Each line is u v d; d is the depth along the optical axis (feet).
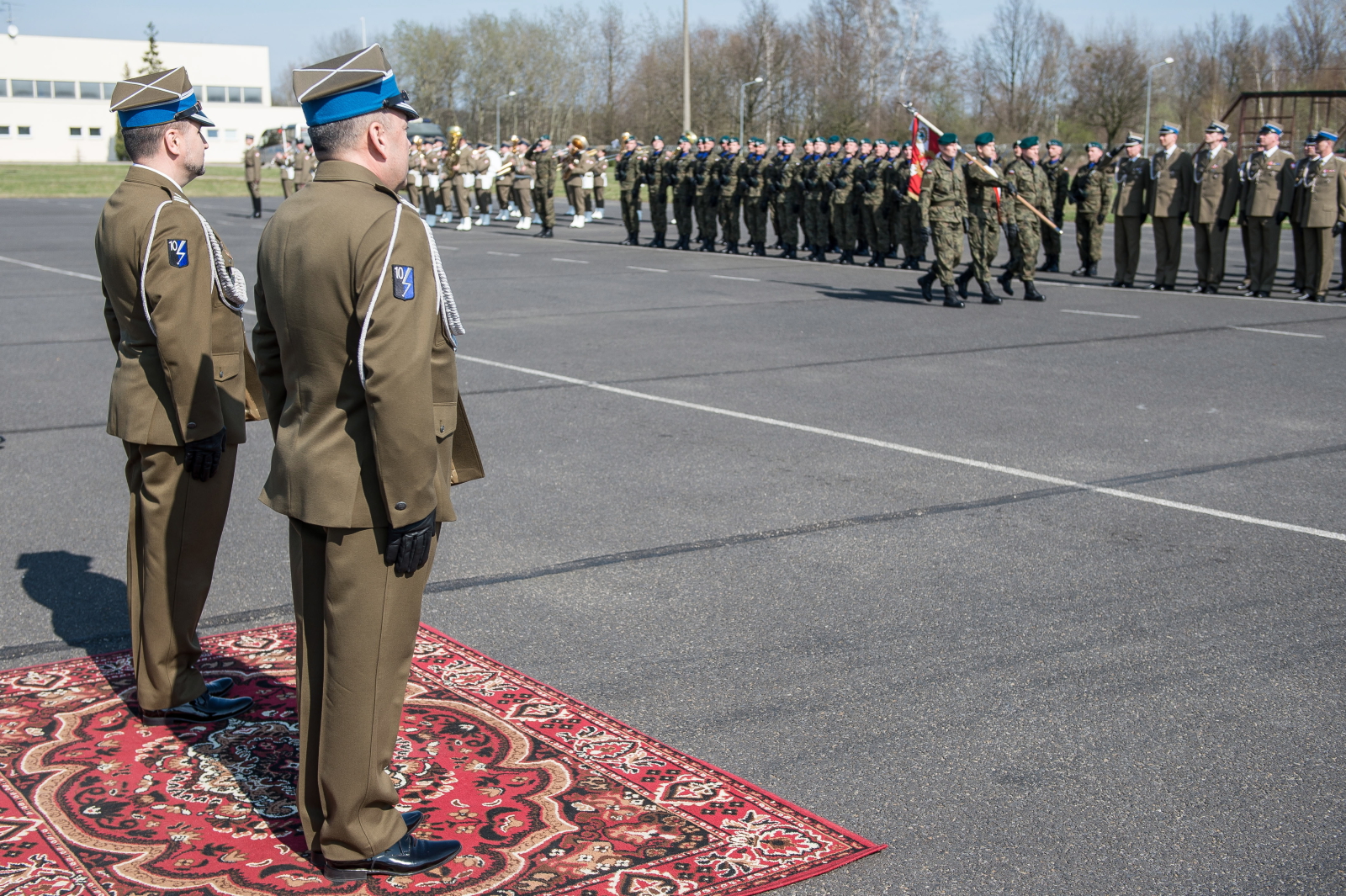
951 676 13.17
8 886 9.20
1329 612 15.11
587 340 37.32
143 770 11.16
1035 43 195.52
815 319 42.16
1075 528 18.49
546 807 10.43
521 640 14.15
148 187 11.44
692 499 19.98
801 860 9.64
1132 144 52.13
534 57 281.95
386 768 9.60
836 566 16.71
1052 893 9.29
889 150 62.69
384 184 9.07
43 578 16.25
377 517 8.90
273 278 8.93
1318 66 173.37
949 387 29.71
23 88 242.37
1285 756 11.48
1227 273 58.90
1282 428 25.27
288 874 9.46
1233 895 9.27
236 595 15.66
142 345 11.60
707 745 11.64
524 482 20.99
